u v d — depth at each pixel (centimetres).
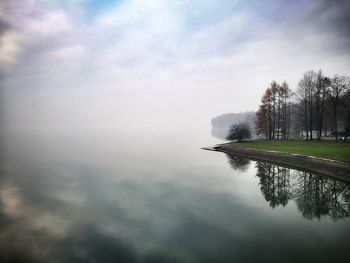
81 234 1739
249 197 2620
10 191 2877
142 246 1570
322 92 5916
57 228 1838
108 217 2050
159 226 1867
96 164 4800
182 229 1825
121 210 2209
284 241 1642
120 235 1722
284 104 7500
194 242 1630
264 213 2152
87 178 3562
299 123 8644
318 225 1897
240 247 1554
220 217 2045
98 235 1723
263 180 3362
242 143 6956
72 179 3497
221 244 1592
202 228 1833
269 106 7531
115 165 4669
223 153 6388
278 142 6156
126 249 1537
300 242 1622
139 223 1928
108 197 2616
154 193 2762
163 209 2236
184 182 3281
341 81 5575
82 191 2866
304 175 3528
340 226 1878
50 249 1535
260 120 7825
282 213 2153
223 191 2842
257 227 1858
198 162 4944
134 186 3077
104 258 1437
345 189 2867
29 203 2423
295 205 2380
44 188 2995
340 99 5672
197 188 2969
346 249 1532
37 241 1638
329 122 7288
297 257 1445
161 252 1498
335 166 3278
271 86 7556
